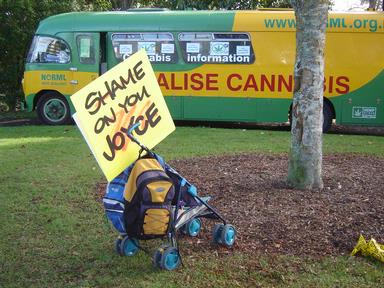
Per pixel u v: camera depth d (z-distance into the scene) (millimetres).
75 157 9297
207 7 19781
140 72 4617
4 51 18625
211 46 13930
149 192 4105
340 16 13234
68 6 19312
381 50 13156
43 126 14594
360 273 4379
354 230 5238
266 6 19781
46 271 4477
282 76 13562
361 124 13453
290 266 4504
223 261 4613
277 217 5578
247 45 13688
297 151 6523
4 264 4617
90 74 14820
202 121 15508
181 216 4656
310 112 6406
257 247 4902
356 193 6402
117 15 14656
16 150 10125
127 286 4180
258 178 7180
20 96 19281
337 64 13312
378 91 13250
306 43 6309
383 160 8875
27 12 18172
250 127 14977
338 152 9859
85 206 6207
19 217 5828
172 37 14141
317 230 5238
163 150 9820
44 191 6871
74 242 5102
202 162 8531
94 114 4281
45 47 15078
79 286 4195
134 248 4793
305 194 6316
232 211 5812
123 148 4402
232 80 13867
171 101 14305
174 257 4453
